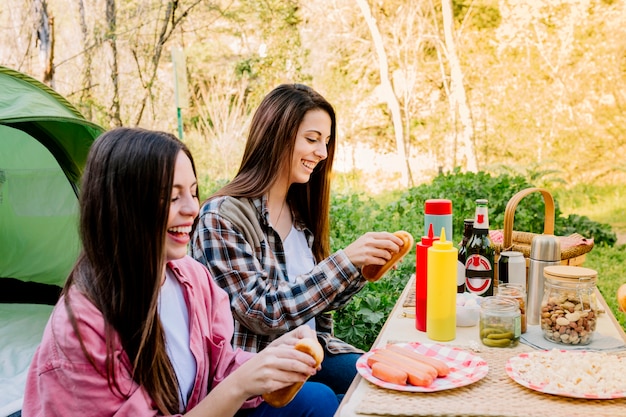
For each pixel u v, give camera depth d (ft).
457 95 25.17
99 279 3.76
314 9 26.78
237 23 27.58
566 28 23.57
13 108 10.27
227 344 4.74
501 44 24.53
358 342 9.55
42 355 3.65
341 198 16.61
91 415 3.68
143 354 3.86
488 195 16.80
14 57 29.91
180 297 4.57
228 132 27.63
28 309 12.39
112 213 3.74
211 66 27.94
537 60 24.11
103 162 3.78
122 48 28.81
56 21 29.35
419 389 3.86
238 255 5.85
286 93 6.34
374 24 25.89
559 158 23.86
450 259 4.88
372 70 26.18
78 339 3.61
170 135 4.06
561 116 23.82
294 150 6.30
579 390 3.75
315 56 26.96
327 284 5.50
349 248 5.54
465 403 3.70
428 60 25.58
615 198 22.67
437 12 25.25
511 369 4.15
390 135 26.13
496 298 4.85
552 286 4.88
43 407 3.61
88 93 29.27
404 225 15.20
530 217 16.12
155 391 3.91
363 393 3.92
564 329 4.73
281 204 6.67
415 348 4.64
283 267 6.37
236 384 3.94
